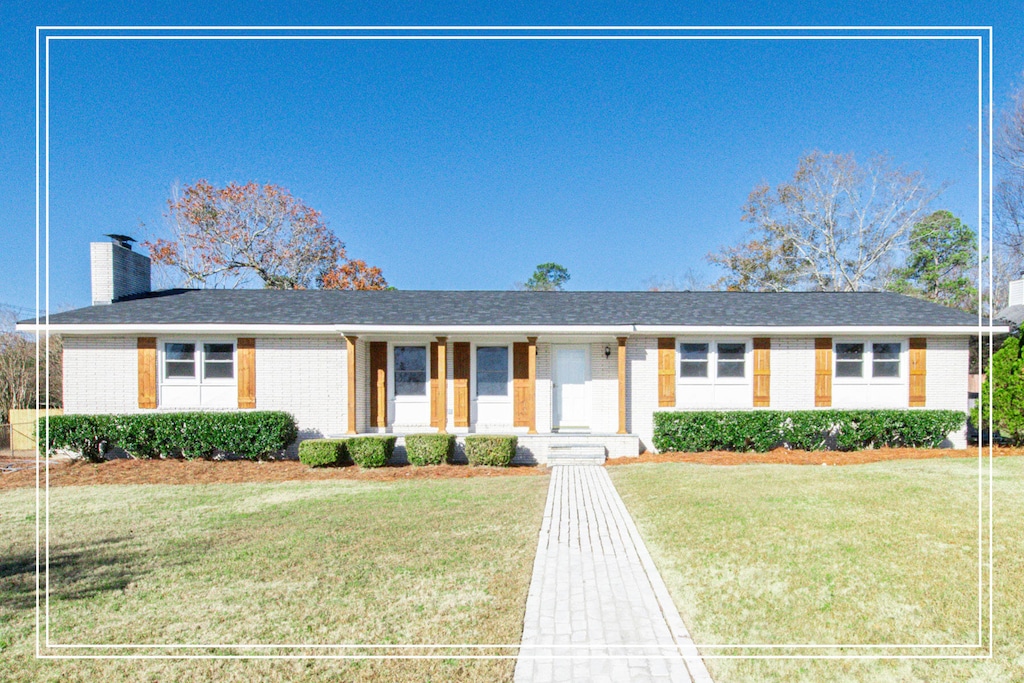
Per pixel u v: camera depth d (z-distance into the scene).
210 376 14.11
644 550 6.50
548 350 15.02
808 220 33.09
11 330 23.91
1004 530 6.32
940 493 7.88
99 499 9.76
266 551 6.68
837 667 4.06
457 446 13.59
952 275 30.89
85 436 12.97
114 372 13.84
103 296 15.25
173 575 5.95
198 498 9.75
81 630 4.76
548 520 8.02
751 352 14.31
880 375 14.29
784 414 13.39
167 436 13.14
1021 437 13.28
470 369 15.02
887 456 12.57
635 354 14.48
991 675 3.89
